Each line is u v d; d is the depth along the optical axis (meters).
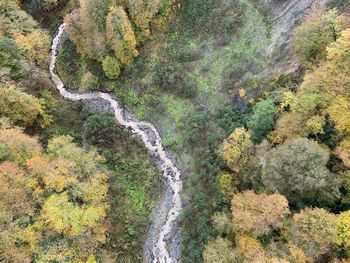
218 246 51.03
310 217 44.16
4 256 49.12
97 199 58.50
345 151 46.38
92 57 85.00
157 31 83.44
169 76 77.31
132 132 76.81
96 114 77.31
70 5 99.56
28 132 70.19
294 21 68.31
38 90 77.00
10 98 65.94
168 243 62.94
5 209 51.62
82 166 60.25
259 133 56.91
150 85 79.69
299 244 44.34
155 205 67.19
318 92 50.22
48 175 55.81
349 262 42.03
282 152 47.62
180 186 68.44
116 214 63.75
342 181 46.59
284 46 67.44
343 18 55.78
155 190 68.44
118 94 82.69
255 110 60.09
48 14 100.12
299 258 43.75
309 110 50.31
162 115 77.12
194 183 65.81
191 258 58.31
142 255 62.25
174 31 82.62
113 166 69.81
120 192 66.56
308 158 45.91
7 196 52.06
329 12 55.75
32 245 51.28
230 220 53.22
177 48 80.62
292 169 46.09
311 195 47.66
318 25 56.03
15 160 57.47
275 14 72.19
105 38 80.81
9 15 84.25
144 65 81.75
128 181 68.62
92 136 72.31
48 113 74.06
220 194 59.09
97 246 57.16
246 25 74.69
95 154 66.31
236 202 50.44
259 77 67.69
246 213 48.56
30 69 77.56
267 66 68.25
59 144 62.28
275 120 55.75
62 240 53.03
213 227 57.38
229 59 73.94
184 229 62.44
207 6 80.56
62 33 97.06
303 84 51.53
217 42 76.81
